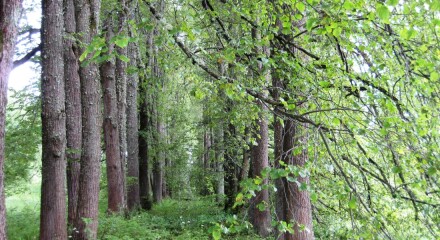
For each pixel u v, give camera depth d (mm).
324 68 5270
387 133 4020
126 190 15125
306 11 4766
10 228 10078
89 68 9023
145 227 10766
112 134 13281
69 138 8938
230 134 14680
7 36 3758
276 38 5773
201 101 14289
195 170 18719
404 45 4840
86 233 8562
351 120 4477
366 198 4891
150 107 19797
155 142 20078
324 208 7559
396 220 5266
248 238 11102
